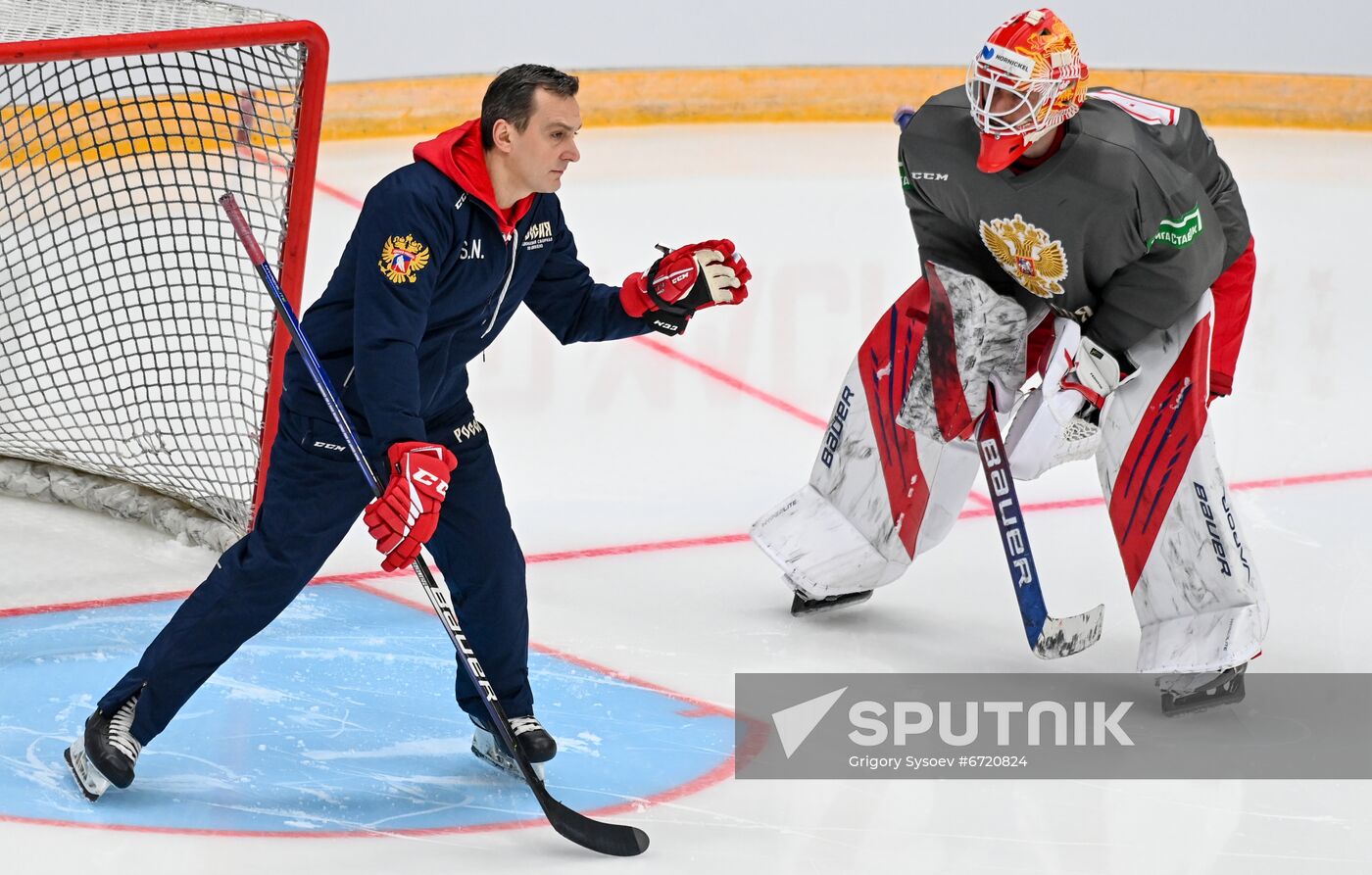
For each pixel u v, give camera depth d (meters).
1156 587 12.73
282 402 10.45
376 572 14.89
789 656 13.56
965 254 12.83
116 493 15.68
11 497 16.08
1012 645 14.09
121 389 15.98
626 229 26.70
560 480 17.52
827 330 22.92
